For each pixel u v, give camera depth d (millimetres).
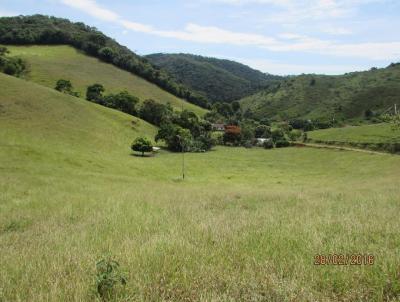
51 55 184875
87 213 16328
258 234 9312
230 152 120812
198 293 5625
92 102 134875
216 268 6613
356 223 10508
